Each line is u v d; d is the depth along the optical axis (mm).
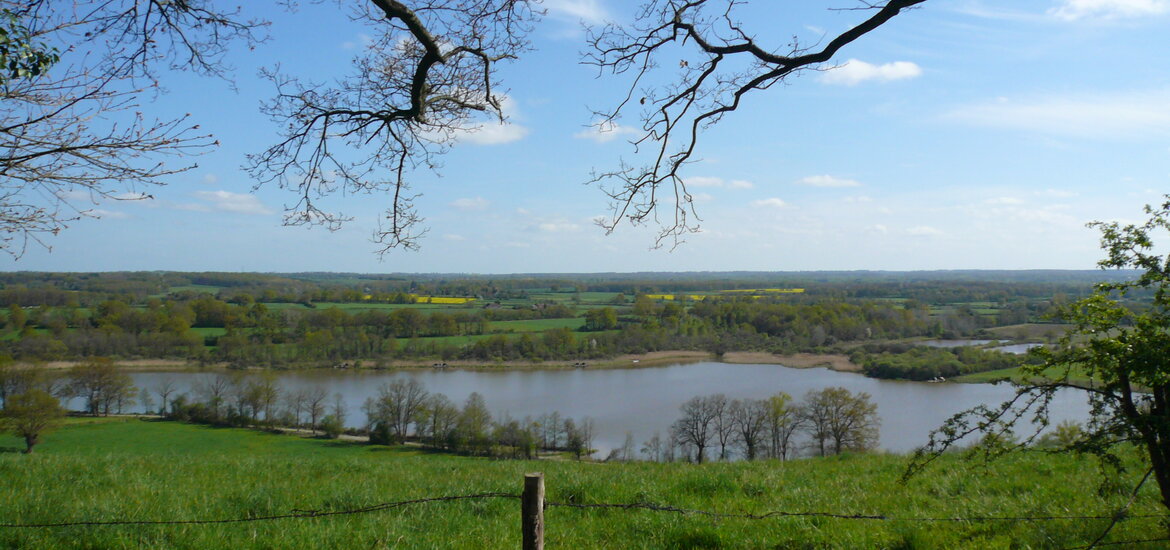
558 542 7273
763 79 5730
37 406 31203
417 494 9453
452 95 6672
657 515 7898
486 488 9773
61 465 11141
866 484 9922
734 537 7117
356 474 11812
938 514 7602
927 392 43875
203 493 9234
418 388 40500
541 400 50250
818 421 31641
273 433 41938
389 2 5324
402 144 6590
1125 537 6082
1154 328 4992
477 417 36812
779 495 9258
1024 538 6402
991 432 5594
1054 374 5648
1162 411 5070
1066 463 9656
